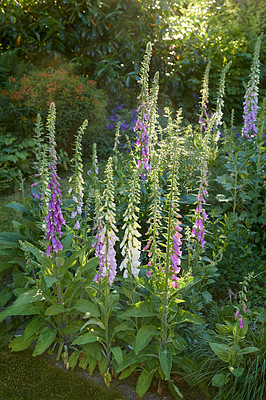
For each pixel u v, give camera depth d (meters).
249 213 5.01
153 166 3.12
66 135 7.54
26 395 3.11
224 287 4.44
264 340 3.23
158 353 3.06
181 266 3.89
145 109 4.38
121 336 3.32
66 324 3.53
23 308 3.37
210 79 10.28
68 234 3.71
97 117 7.77
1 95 7.29
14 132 7.39
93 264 3.44
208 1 11.45
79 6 8.97
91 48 9.30
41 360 3.46
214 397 3.07
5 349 3.55
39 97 7.35
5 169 7.00
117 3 9.21
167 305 3.02
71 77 7.91
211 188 5.39
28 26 9.03
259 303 4.16
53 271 3.31
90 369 3.25
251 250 4.91
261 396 2.89
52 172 3.11
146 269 3.12
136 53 9.46
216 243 4.36
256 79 5.77
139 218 4.37
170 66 9.91
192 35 10.33
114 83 9.06
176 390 3.02
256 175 5.01
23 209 4.45
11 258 4.38
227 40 10.94
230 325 3.20
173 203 2.90
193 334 3.37
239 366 3.09
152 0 9.44
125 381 3.28
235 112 10.70
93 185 4.41
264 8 12.02
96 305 3.35
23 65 8.37
